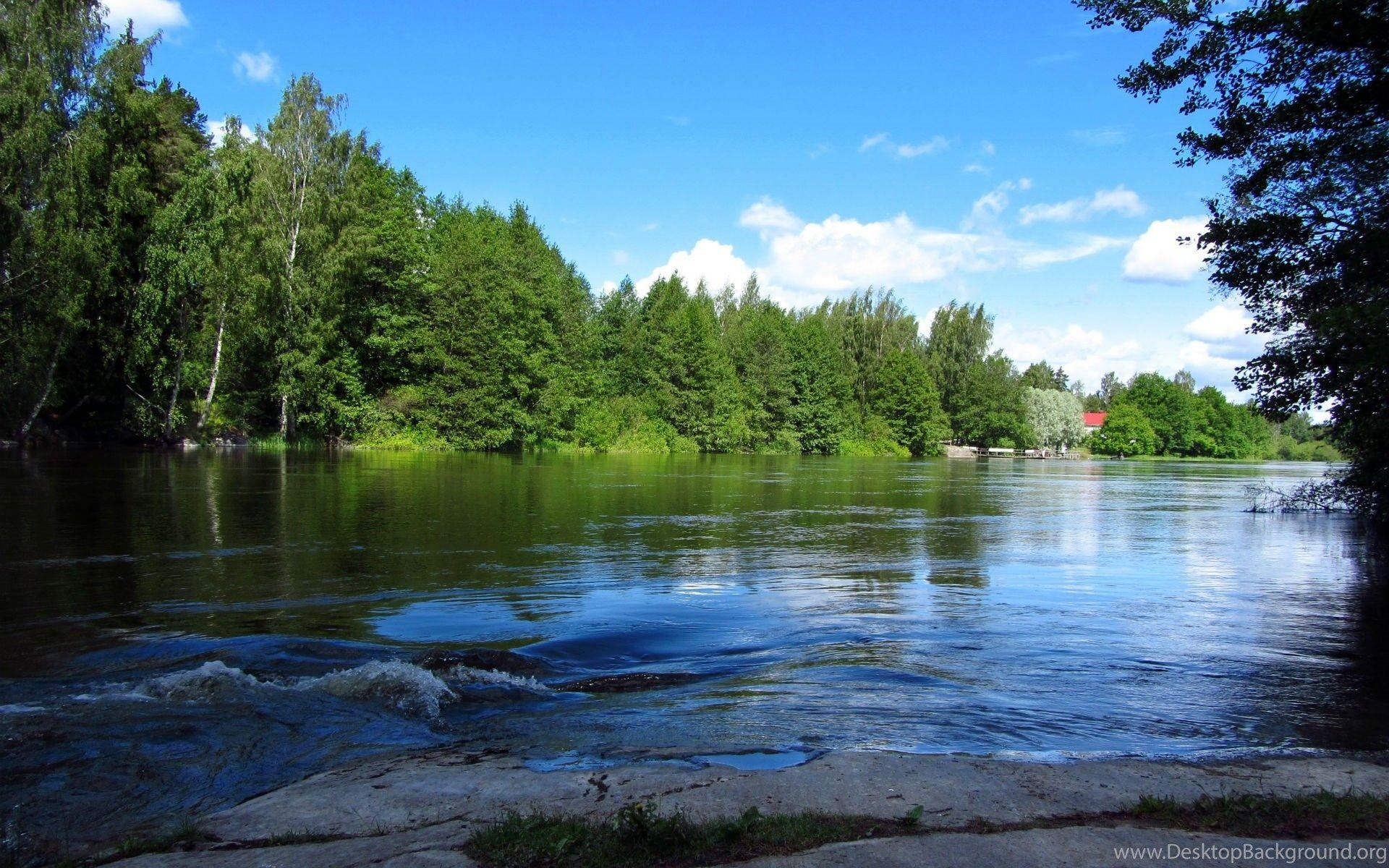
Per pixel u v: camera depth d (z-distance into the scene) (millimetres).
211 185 38156
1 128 32719
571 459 48188
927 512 22172
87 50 35125
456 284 50750
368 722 5621
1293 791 4434
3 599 9336
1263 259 11852
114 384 40781
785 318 91812
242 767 4770
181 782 4543
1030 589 11305
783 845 3584
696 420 70812
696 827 3709
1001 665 7422
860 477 39938
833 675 7016
